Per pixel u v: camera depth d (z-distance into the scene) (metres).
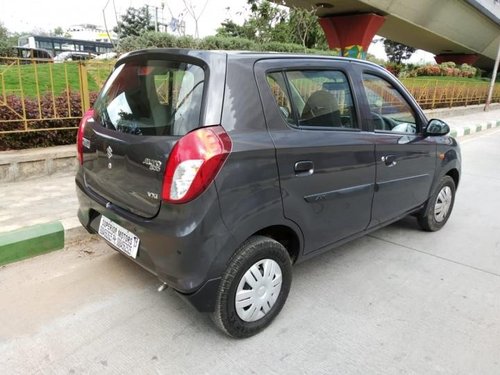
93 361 2.28
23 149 5.19
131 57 2.78
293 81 2.67
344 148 2.87
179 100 2.31
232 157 2.20
